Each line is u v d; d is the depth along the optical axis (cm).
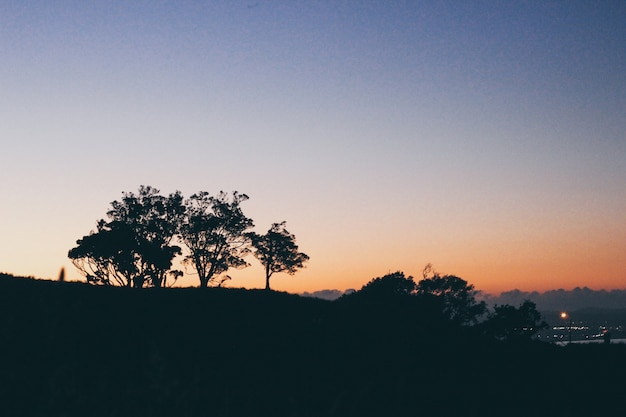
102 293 4706
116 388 2809
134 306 4484
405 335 4991
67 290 4616
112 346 3556
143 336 3825
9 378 2844
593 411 3147
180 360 3459
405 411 3000
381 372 3762
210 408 2744
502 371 4081
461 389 3516
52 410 2512
